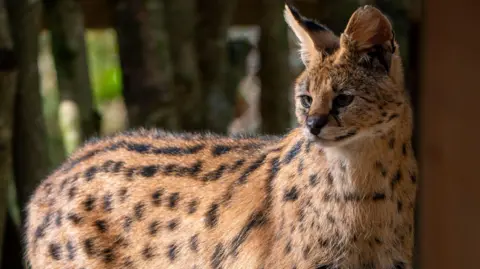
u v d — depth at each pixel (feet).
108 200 33.32
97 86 69.72
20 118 43.68
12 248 43.70
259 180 31.01
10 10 42.75
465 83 29.50
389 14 42.88
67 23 47.16
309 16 51.78
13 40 43.04
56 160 50.21
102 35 71.51
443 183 30.53
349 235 28.55
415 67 41.83
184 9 45.91
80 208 33.58
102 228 33.22
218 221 31.42
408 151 28.55
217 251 31.30
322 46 28.17
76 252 33.53
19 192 44.42
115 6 45.98
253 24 53.83
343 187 28.19
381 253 28.86
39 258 34.53
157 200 32.65
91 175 34.01
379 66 27.40
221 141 33.91
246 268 30.55
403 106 27.86
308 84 27.45
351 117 26.91
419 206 34.78
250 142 33.19
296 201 29.37
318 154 28.60
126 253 32.94
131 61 44.62
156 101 44.62
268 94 50.98
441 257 31.12
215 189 31.94
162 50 44.62
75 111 51.78
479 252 30.45
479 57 29.17
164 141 34.76
